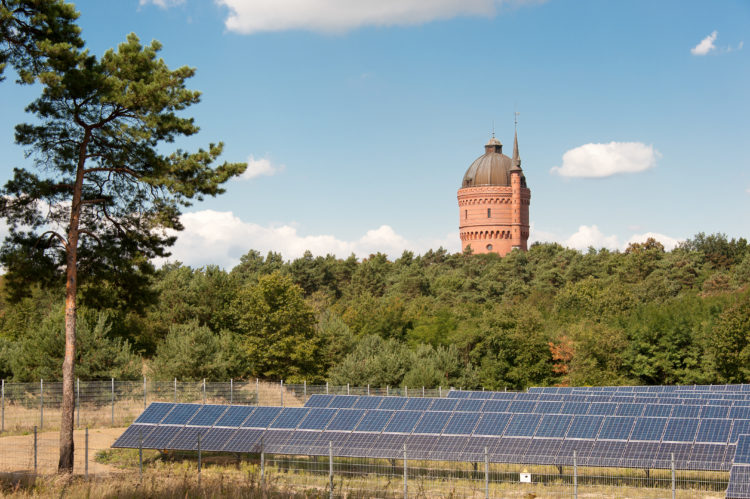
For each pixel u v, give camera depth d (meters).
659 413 32.81
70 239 30.88
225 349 64.12
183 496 21.81
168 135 31.83
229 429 32.06
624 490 25.98
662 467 25.81
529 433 28.95
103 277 33.19
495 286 116.69
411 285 121.50
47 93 29.91
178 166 31.03
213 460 32.22
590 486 26.56
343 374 61.31
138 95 30.09
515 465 30.00
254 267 144.38
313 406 37.72
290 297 71.06
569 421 29.39
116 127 31.66
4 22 28.05
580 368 66.31
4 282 31.61
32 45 29.48
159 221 31.97
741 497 21.75
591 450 27.23
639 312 74.81
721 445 26.09
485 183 166.75
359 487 26.28
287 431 31.36
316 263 142.88
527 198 168.25
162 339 76.31
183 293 81.12
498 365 69.06
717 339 63.25
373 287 131.25
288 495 23.11
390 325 86.62
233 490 22.98
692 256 124.00
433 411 31.48
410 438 29.72
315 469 30.00
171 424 33.16
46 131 30.70
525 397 42.81
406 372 62.12
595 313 87.75
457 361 65.75
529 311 72.38
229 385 51.78
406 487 24.08
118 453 33.91
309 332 72.06
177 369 57.03
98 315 64.62
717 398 39.47
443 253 167.38
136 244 33.16
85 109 30.94
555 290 114.12
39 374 52.25
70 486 23.38
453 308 93.44
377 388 58.66
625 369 66.81
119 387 47.31
